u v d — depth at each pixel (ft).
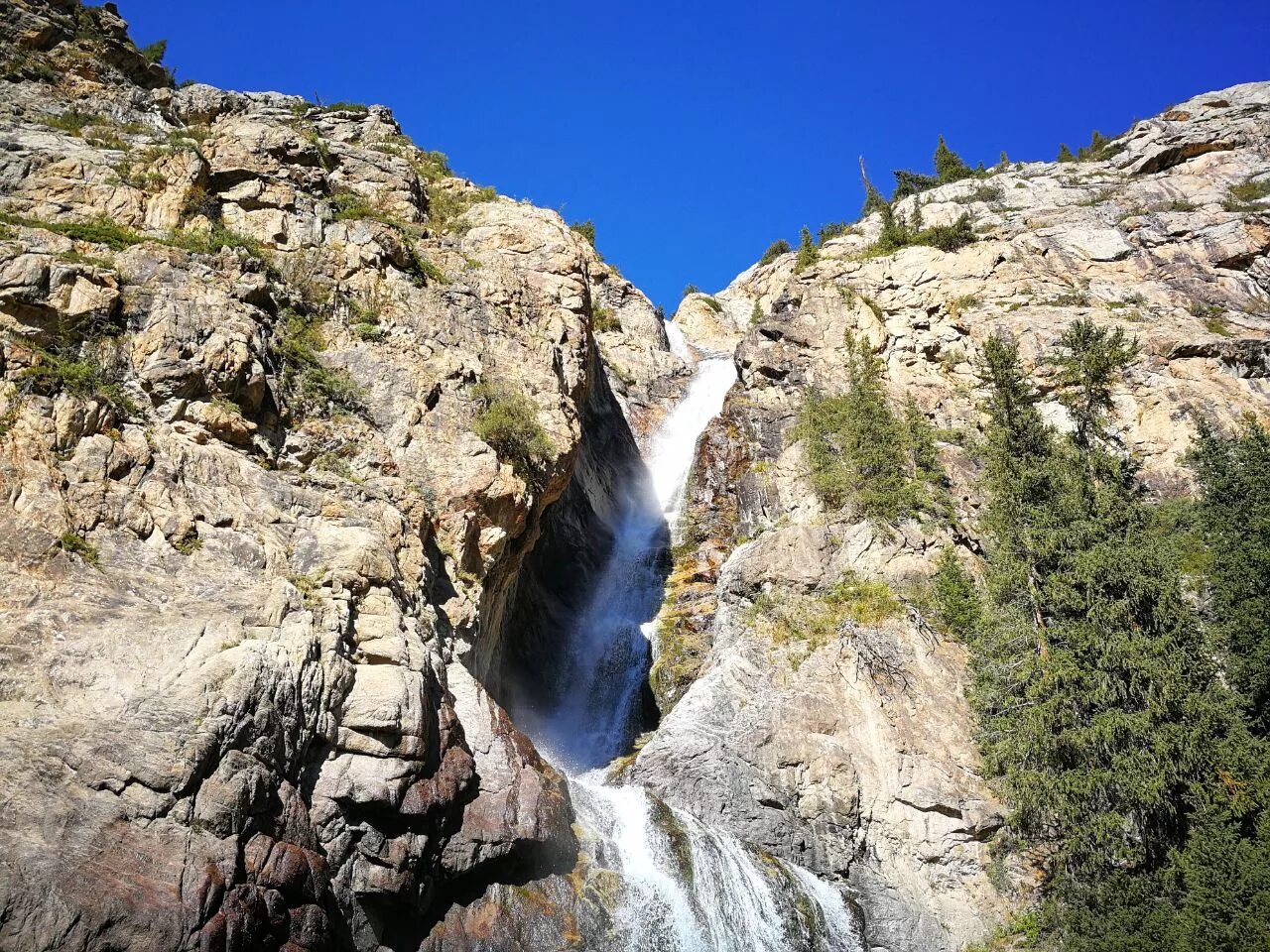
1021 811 80.79
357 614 62.85
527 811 64.64
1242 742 77.46
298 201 92.84
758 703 91.66
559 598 119.55
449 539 77.51
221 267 78.89
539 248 115.85
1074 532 87.66
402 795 57.06
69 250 70.59
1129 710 80.53
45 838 42.22
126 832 44.47
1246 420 114.21
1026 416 100.68
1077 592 84.89
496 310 100.73
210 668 51.72
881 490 108.17
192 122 110.73
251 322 74.79
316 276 87.04
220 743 49.67
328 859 53.88
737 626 102.17
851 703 89.76
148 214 83.20
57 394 59.57
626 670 114.32
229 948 44.80
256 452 69.21
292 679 55.11
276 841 50.19
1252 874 70.64
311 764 55.47
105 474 58.44
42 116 93.35
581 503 131.85
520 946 61.87
